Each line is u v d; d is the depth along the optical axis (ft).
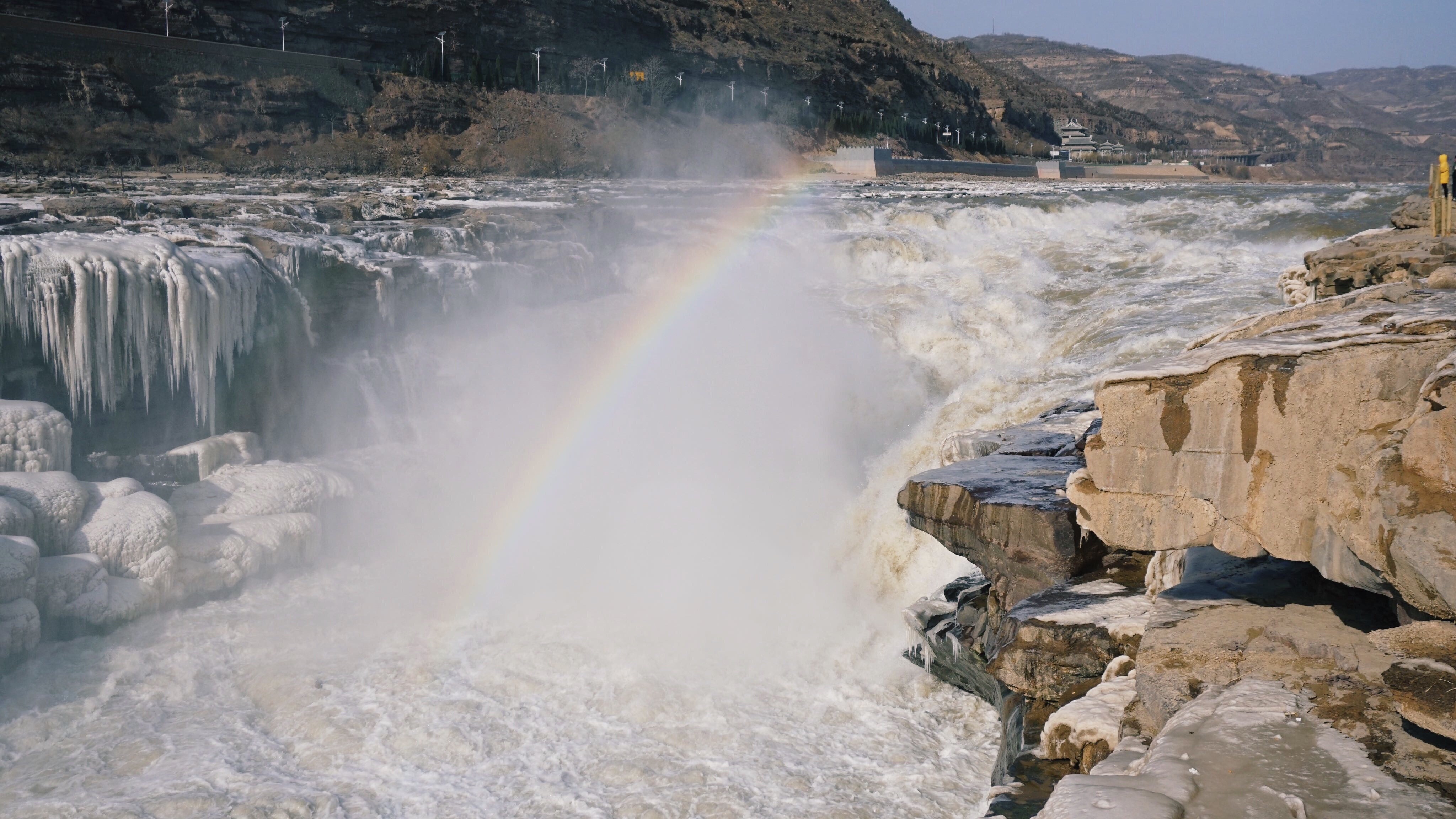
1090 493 16.48
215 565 40.29
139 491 40.37
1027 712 21.98
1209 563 19.40
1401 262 29.78
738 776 28.09
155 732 30.86
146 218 60.08
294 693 32.96
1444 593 12.06
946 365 64.69
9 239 43.14
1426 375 13.89
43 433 39.37
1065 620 21.68
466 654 35.99
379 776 28.53
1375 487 13.41
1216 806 12.06
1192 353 16.56
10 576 33.40
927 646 30.19
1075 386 52.08
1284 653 15.43
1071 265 79.46
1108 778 13.00
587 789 27.66
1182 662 15.69
